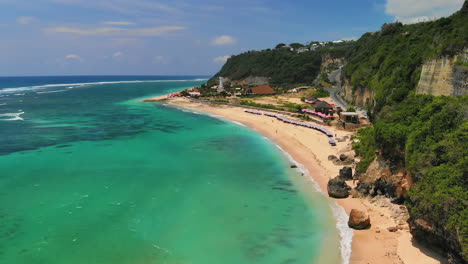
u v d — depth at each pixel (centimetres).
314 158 4831
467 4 4881
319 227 2881
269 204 3366
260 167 4581
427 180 2475
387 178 3191
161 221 3036
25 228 2908
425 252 2391
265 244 2653
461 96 3338
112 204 3384
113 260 2470
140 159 4984
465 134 2494
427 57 4506
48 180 4050
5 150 5431
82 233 2831
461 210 2089
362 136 5097
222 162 4831
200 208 3297
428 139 2752
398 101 5159
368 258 2397
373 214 3008
